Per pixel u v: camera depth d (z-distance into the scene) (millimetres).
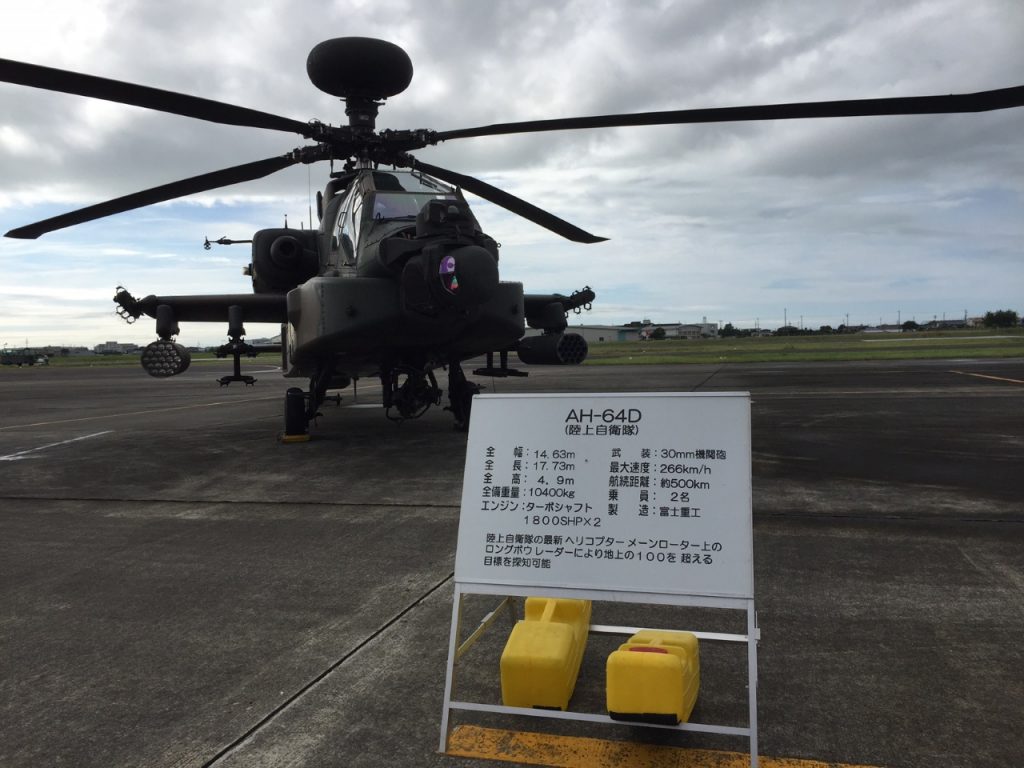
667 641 2436
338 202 7863
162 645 3068
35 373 39938
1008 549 4027
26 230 7426
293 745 2293
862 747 2201
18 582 3951
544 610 2674
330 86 7621
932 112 5375
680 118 6086
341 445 8555
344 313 6953
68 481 6879
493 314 7191
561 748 2254
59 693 2668
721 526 2314
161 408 14945
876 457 6895
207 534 4836
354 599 3553
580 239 8258
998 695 2480
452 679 2338
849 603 3318
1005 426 8648
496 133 7375
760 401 12117
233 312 8188
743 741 2264
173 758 2234
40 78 5578
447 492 5887
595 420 2502
